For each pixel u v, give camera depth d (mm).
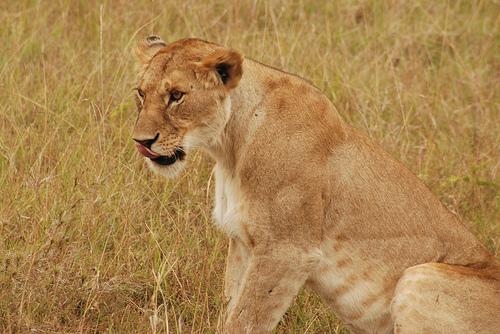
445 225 9758
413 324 9055
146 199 11492
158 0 15945
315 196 9281
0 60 14016
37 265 9867
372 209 9508
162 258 10602
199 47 9164
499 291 9164
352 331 9828
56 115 12492
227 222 9453
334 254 9500
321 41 15797
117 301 10023
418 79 15180
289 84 9406
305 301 10430
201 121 9070
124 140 12242
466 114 14547
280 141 9211
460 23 17312
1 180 11211
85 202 10727
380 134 13234
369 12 17156
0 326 9477
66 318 9742
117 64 13836
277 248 9250
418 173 12672
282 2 16781
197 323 9844
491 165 13141
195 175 11734
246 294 9273
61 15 15688
